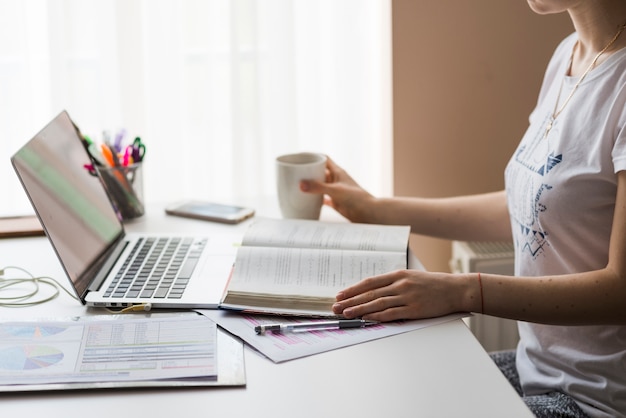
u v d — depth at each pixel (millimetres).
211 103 1768
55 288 1147
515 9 1754
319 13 1762
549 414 1135
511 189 1290
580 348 1190
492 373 897
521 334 1309
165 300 1069
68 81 1708
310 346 962
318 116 1817
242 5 1682
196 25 1731
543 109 1287
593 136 1126
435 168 1848
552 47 1781
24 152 1088
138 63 1722
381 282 1064
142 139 1766
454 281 1069
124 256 1225
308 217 1386
